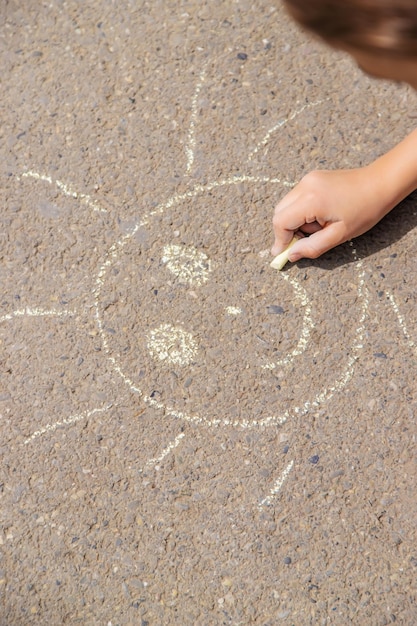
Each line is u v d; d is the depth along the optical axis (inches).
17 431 42.0
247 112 44.3
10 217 43.7
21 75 45.1
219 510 41.2
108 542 41.1
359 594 40.4
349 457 41.3
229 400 41.9
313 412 41.7
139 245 43.3
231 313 42.6
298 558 40.7
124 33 45.3
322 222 41.9
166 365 42.3
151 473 41.5
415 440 41.3
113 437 41.8
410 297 42.4
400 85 43.9
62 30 45.4
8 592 40.9
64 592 40.9
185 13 45.4
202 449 41.6
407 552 40.6
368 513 40.9
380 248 42.7
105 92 44.7
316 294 42.6
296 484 41.2
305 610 40.4
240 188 43.6
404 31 28.1
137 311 42.8
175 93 44.6
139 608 40.7
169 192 43.7
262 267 42.9
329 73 44.4
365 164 43.5
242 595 40.6
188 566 40.9
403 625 40.1
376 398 41.7
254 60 44.8
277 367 42.1
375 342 42.1
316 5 28.8
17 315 42.9
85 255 43.3
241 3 45.3
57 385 42.3
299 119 44.1
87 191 43.8
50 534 41.3
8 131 44.5
